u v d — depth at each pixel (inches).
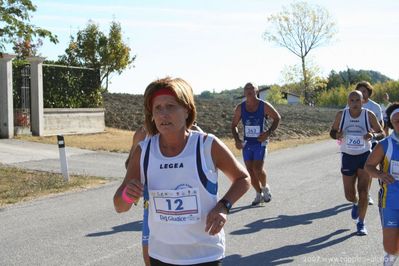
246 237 299.4
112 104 1422.2
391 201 214.8
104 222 340.2
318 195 433.4
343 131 317.4
